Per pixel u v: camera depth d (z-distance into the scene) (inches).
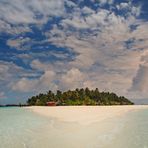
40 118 1557.6
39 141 752.3
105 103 4662.9
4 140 772.0
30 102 4832.7
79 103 4411.9
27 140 768.9
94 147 666.8
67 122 1268.5
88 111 2171.5
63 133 908.0
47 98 4712.1
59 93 4677.7
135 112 1958.7
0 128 1071.0
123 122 1225.4
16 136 847.1
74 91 4653.1
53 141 748.6
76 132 927.7
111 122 1230.9
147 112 1951.3
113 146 674.2
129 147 653.9
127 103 5027.1
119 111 2113.7
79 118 1471.5
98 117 1514.5
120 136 810.8
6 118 1601.9
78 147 674.8
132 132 895.1
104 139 768.3
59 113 1993.1
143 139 747.4
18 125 1180.5
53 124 1198.3
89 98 4630.9
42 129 1025.5
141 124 1136.8
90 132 921.5
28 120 1438.2
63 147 673.6
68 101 4461.1
